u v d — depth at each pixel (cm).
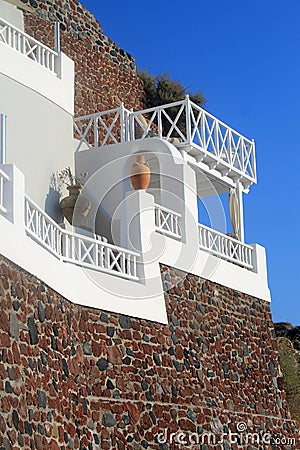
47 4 2655
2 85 1914
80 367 1658
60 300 1619
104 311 1772
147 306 1900
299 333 3222
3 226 1398
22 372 1390
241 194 2431
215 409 2039
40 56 2073
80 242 1750
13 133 1927
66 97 2128
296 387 2588
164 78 3188
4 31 1978
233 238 2348
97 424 1672
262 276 2402
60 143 2088
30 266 1487
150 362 1864
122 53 2942
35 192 1975
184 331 2011
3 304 1361
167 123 3164
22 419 1361
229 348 2170
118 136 2786
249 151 2483
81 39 2756
